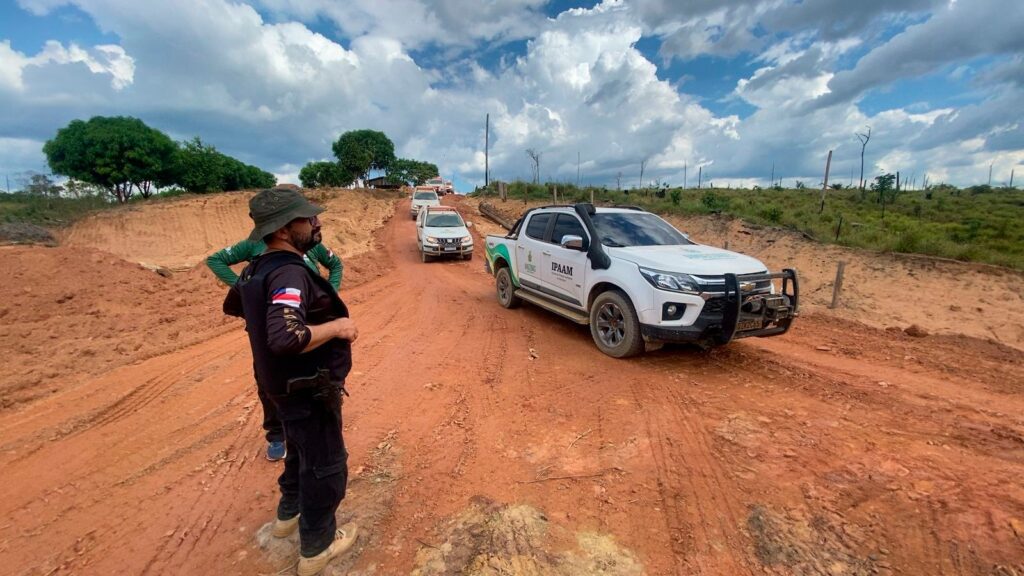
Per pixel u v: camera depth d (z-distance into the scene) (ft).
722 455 11.14
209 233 93.76
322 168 240.73
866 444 11.57
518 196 115.34
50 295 27.07
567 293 21.98
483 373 17.07
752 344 20.95
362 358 18.86
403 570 7.64
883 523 8.63
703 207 66.90
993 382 16.31
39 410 14.15
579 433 12.41
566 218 22.76
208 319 24.90
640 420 13.08
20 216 91.40
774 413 13.50
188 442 12.16
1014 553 7.79
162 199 112.68
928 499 9.26
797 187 155.12
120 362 18.24
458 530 8.60
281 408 6.93
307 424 6.97
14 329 21.97
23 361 18.17
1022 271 33.68
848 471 10.35
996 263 35.99
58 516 9.25
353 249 56.75
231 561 7.98
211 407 14.25
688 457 11.09
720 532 8.55
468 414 13.62
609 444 11.78
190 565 7.92
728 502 9.38
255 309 6.55
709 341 17.12
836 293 32.86
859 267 39.40
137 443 12.13
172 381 16.31
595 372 17.07
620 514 9.07
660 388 15.46
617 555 8.01
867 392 15.21
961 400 14.58
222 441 12.19
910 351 20.25
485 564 7.73
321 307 6.90
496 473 10.53
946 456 10.98
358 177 248.52
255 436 12.45
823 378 16.56
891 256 39.47
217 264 10.45
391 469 10.71
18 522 9.07
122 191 135.64
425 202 95.20
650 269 17.35
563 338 21.75
